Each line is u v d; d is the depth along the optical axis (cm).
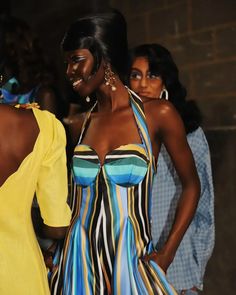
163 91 399
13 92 443
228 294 534
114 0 661
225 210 529
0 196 256
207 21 566
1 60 433
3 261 260
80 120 344
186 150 326
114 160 308
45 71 451
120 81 325
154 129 321
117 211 308
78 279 314
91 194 315
